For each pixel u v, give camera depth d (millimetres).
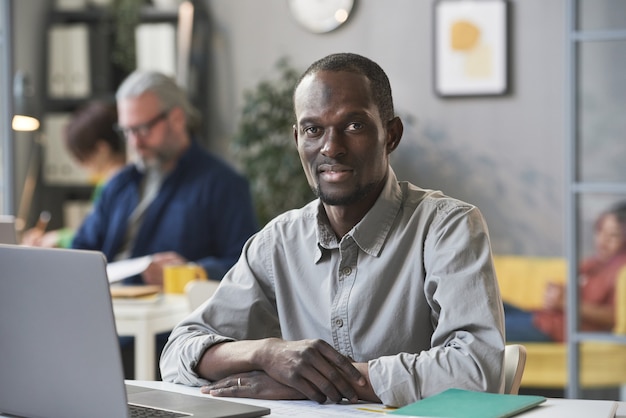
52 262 1561
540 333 5648
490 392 1771
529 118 6355
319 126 1907
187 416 1622
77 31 6621
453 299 1869
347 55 1953
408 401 1771
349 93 1888
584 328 4605
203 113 6773
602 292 4574
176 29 6621
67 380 1581
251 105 6488
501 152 6410
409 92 6547
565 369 5438
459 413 1559
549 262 6043
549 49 6301
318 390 1814
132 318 3326
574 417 1584
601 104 4551
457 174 6480
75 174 6594
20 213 6488
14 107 4918
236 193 4164
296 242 2129
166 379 2088
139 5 6598
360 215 2018
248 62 6844
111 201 4227
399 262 2002
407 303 1985
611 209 4551
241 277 2186
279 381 1852
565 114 4594
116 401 1523
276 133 6457
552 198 6340
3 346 1676
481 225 1968
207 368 1969
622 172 4531
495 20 6344
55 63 6656
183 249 4094
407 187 2090
